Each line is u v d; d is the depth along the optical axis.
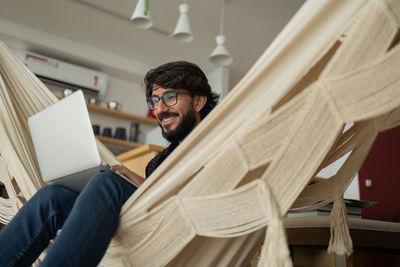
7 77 1.47
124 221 0.85
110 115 4.38
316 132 0.65
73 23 3.85
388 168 3.21
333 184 0.99
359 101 0.61
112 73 4.53
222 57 3.24
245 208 0.68
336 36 0.63
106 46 4.27
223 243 0.83
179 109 1.24
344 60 0.63
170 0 3.39
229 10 3.47
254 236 0.87
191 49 4.22
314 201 1.03
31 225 0.97
